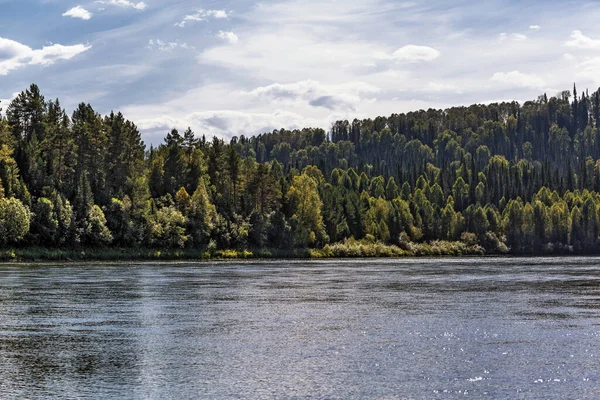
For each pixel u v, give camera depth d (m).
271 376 28.66
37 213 137.62
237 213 179.12
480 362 31.23
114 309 50.50
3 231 127.69
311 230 186.62
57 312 48.62
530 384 27.27
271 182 188.75
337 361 31.50
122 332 39.72
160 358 32.28
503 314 47.59
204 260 149.12
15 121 175.25
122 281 77.19
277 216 176.38
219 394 25.91
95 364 31.00
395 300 57.19
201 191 166.00
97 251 141.88
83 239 140.88
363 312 48.88
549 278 84.50
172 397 25.53
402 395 25.73
